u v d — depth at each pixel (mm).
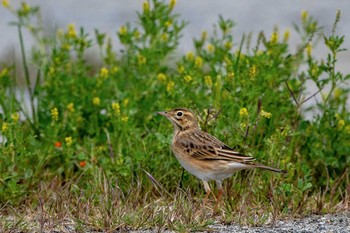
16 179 13977
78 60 16938
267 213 12898
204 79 15422
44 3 27359
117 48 23719
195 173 13539
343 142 14945
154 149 14320
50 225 12531
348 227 12500
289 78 15773
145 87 16188
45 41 17531
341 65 23219
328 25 25734
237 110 14758
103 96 16203
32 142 14648
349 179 14648
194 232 12258
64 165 14773
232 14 27250
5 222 12586
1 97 15844
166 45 16672
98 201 13258
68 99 16047
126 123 14805
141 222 12422
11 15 26484
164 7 16672
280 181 13789
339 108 15781
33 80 22000
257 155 14195
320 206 13375
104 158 14602
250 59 15422
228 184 13875
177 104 14984
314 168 14883
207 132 14547
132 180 13789
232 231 12305
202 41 17156
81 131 15820
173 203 13109
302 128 15211
